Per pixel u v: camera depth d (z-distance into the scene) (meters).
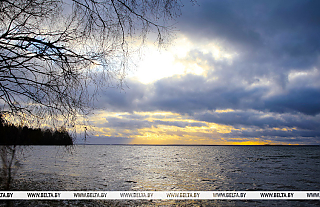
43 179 12.92
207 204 9.07
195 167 24.70
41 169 17.62
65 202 8.37
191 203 9.10
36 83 4.46
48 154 37.81
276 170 22.41
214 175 17.98
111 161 30.84
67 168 19.41
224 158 45.19
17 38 4.13
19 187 10.30
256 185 13.64
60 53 4.28
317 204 9.44
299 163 32.78
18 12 4.30
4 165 3.82
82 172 17.33
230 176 17.52
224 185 13.45
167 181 14.56
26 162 22.84
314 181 15.43
